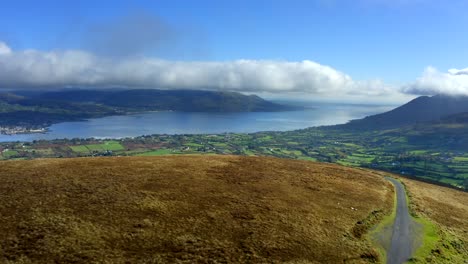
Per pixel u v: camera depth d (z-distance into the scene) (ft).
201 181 184.34
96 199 143.23
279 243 127.95
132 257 106.52
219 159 251.60
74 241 110.32
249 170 223.51
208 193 166.09
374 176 273.33
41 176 167.43
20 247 103.40
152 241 116.88
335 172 258.98
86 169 186.70
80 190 151.53
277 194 178.29
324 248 130.62
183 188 168.55
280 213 153.38
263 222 142.20
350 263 124.26
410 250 141.18
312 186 204.74
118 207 137.80
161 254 110.22
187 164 222.07
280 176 217.77
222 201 158.20
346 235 144.46
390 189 234.58
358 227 154.92
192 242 119.65
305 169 252.42
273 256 118.93
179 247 115.75
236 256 115.65
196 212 142.72
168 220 132.46
